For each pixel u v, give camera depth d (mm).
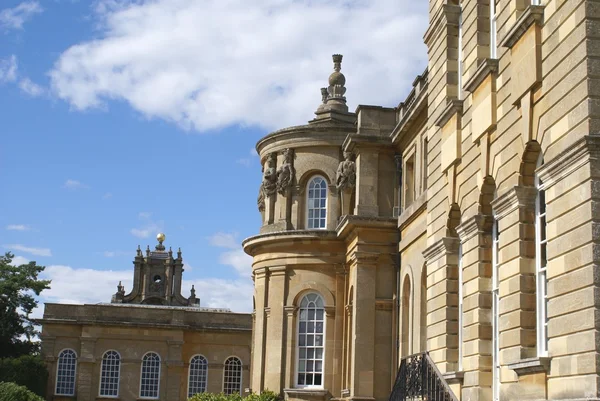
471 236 19266
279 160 36688
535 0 16875
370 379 31031
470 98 20016
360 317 31469
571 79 14070
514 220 16422
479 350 18516
